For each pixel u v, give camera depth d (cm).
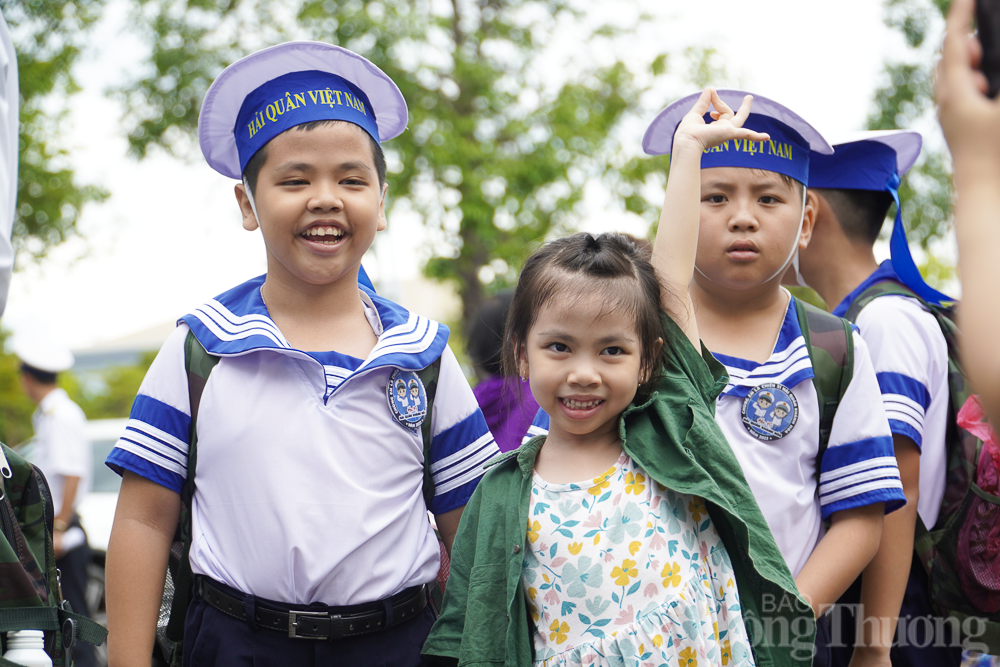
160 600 208
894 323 250
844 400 226
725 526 190
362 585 200
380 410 210
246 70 216
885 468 219
